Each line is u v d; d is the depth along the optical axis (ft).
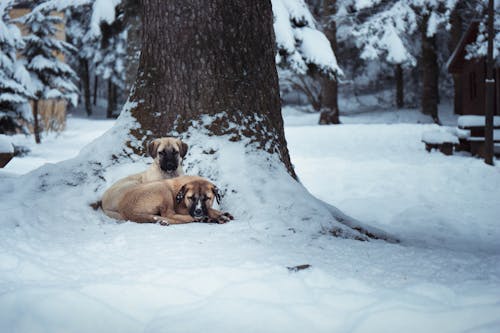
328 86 100.01
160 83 23.61
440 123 108.47
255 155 22.49
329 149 60.18
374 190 36.17
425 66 109.50
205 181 19.88
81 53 137.59
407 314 10.28
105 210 20.63
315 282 12.42
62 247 15.55
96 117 144.56
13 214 17.81
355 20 105.29
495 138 51.47
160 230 17.66
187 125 23.08
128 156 23.20
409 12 94.94
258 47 24.06
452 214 29.40
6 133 57.47
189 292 11.64
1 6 59.21
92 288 11.60
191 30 23.09
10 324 10.20
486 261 15.52
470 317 10.07
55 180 21.47
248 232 17.61
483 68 72.08
